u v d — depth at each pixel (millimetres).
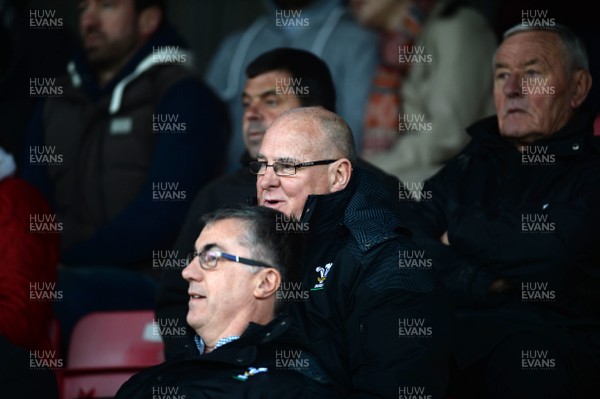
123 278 20781
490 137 15383
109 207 22000
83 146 22391
